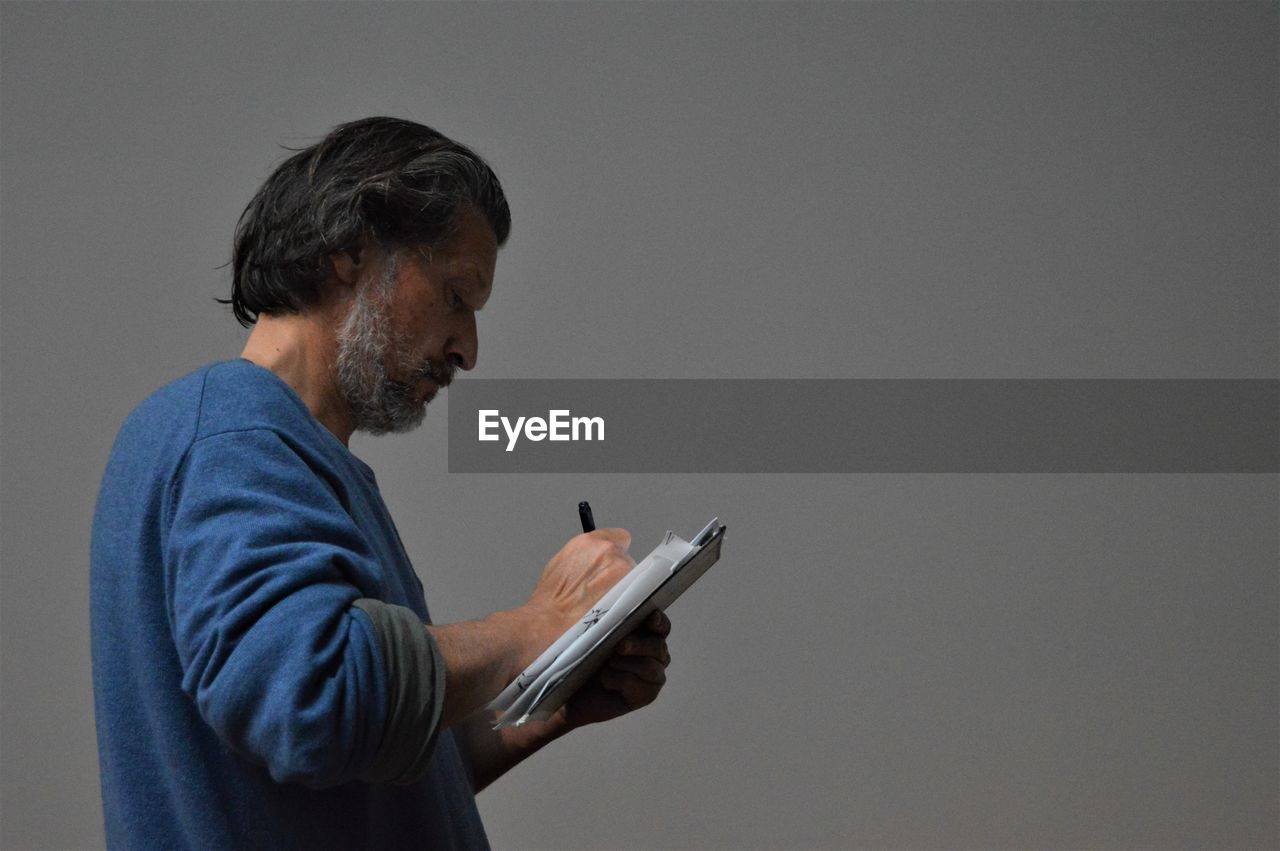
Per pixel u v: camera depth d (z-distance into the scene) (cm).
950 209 476
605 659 150
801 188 473
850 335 473
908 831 464
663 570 126
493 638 122
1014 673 470
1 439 442
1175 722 470
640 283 468
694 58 473
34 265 447
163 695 115
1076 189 478
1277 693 469
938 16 478
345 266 137
